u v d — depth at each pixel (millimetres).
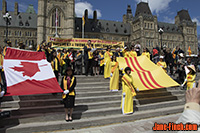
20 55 7055
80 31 85000
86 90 8328
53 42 15320
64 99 5664
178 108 8016
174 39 99188
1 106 6156
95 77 10141
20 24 76500
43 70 6582
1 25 73125
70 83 5699
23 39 75625
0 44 72375
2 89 6512
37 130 5254
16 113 5828
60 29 66750
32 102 6508
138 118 6773
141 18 85875
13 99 6641
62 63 11281
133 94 6883
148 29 86750
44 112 6156
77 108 6578
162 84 8555
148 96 8859
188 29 101688
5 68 5848
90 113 6352
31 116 5672
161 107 8125
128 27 99000
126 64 10289
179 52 15070
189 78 8664
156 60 15266
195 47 101688
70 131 5379
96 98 7484
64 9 67062
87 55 10680
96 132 5316
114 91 8445
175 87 10523
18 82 5418
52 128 5387
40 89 5340
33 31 77812
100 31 90625
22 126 5238
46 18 64875
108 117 6301
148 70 9695
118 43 16750
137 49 14148
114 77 8633
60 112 6227
